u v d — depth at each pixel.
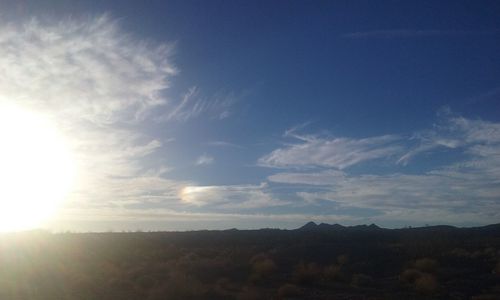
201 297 35.06
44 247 70.12
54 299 34.75
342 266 48.34
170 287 34.97
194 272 46.03
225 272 46.72
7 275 46.06
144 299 34.47
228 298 34.84
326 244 61.09
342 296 35.00
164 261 56.47
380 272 45.81
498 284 37.44
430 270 43.19
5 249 66.88
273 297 34.72
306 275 40.94
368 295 35.12
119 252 64.56
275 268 45.84
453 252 52.00
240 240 83.75
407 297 33.81
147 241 77.81
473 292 35.19
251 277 42.28
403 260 49.75
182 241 82.38
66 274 45.56
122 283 40.19
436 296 33.91
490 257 49.12
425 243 57.31
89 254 62.41
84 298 34.94
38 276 45.34
